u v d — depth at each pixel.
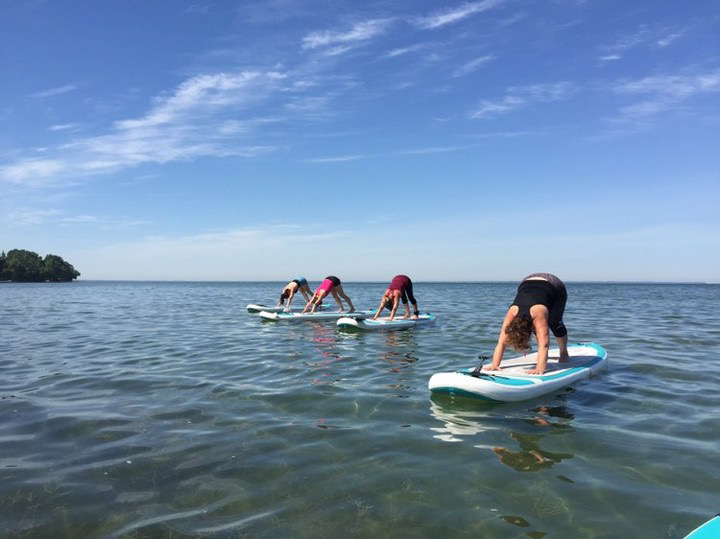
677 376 6.91
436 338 10.85
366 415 5.09
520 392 5.65
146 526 2.87
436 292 48.75
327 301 26.28
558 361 7.17
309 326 13.60
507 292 48.47
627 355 8.59
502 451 4.05
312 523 2.89
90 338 11.45
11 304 25.86
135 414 5.16
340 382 6.62
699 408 5.31
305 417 5.03
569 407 5.38
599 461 3.81
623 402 5.58
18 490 3.36
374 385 6.44
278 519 2.95
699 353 8.80
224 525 2.88
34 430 4.65
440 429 4.62
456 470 3.65
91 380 6.86
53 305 25.02
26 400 5.78
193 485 3.43
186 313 19.27
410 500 3.17
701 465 3.71
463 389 5.54
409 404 5.52
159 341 10.84
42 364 8.12
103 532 2.81
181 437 4.43
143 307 23.44
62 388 6.39
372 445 4.20
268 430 4.61
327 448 4.13
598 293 46.94
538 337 6.16
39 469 3.72
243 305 25.09
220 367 7.75
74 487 3.41
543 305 6.11
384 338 10.91
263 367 7.71
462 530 2.80
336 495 3.26
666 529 2.79
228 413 5.18
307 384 6.51
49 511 3.07
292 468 3.71
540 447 4.13
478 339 10.64
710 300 29.80
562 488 3.33
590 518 2.93
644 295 40.12
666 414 5.09
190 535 2.77
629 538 2.70
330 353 8.97
